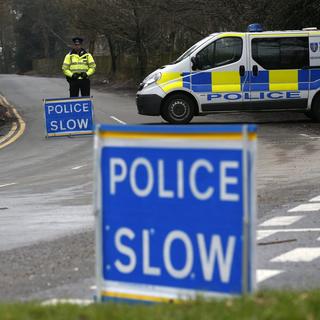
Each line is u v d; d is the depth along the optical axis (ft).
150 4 390.01
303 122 244.01
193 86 224.33
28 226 106.22
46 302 64.95
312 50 225.15
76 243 92.58
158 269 54.80
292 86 225.15
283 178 139.54
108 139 56.39
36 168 179.01
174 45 458.09
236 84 224.33
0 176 170.09
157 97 224.94
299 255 82.07
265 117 266.57
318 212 106.22
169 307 51.80
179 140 53.36
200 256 53.06
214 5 340.18
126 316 50.44
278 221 101.35
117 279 56.49
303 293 58.54
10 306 58.23
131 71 531.50
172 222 54.03
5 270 81.10
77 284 73.56
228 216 51.65
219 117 270.87
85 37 589.32
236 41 223.51
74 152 204.03
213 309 49.98
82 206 121.08
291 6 292.20
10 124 278.46
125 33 475.72
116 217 56.34
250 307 49.49
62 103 240.32
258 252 84.28
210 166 52.21
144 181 55.06
